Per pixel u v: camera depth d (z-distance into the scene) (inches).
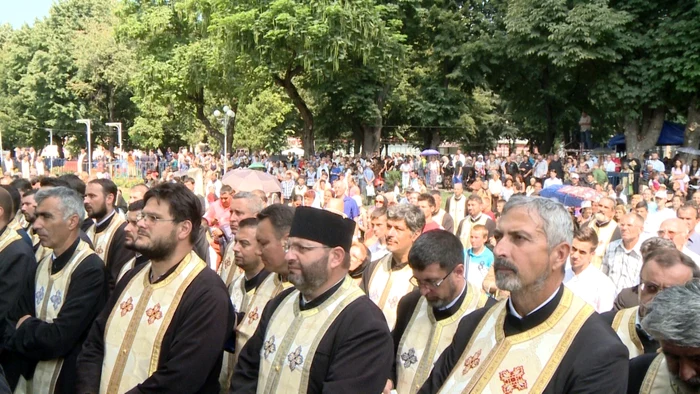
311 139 1353.3
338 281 132.7
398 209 193.8
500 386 100.5
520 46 1210.0
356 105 1354.6
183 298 143.3
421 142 1797.5
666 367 107.4
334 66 1155.9
